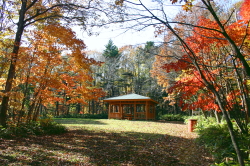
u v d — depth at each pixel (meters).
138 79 30.25
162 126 13.50
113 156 5.50
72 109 34.31
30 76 8.52
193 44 4.62
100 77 31.38
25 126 8.26
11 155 4.89
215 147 5.33
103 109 32.81
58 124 10.37
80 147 6.40
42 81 8.19
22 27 8.45
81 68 9.09
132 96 21.08
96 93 9.81
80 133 9.48
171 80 14.91
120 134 9.48
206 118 11.72
